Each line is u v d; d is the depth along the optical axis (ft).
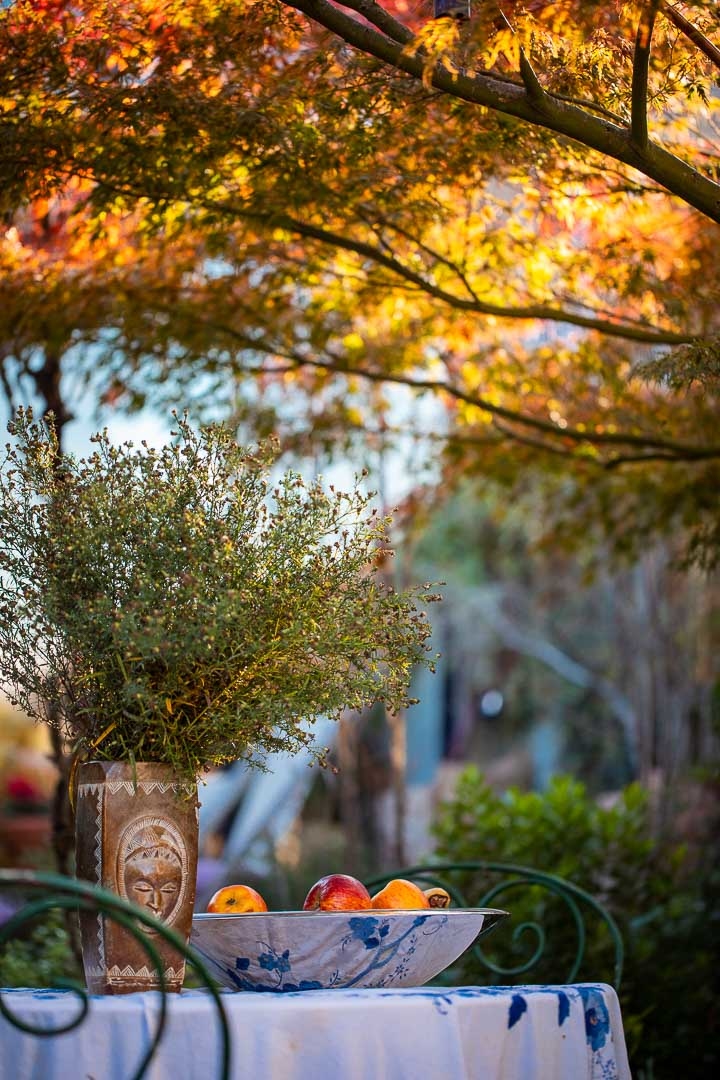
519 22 7.68
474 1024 5.60
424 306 13.28
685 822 19.69
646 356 14.23
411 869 10.21
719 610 22.40
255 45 9.15
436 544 38.70
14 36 8.86
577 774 37.37
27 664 6.54
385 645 6.50
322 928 6.36
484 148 9.75
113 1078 5.13
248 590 6.33
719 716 19.90
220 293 12.54
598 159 10.03
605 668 35.40
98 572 6.39
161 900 6.05
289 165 9.84
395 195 10.50
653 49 8.72
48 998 5.41
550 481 17.07
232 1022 5.18
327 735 27.48
